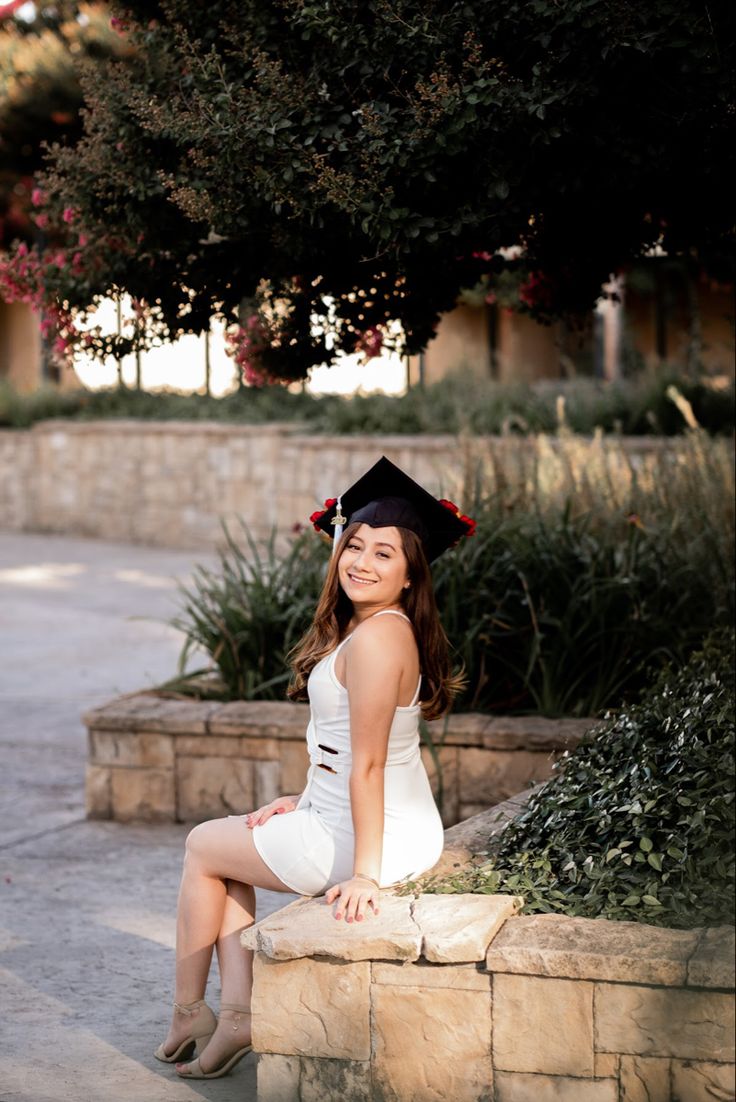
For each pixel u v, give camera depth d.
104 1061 3.68
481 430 13.64
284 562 6.69
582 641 5.98
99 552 15.66
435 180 3.74
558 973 2.95
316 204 3.89
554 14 3.53
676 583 6.25
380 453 14.13
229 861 3.49
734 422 12.68
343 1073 3.15
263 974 3.19
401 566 3.37
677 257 5.76
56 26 15.78
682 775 3.56
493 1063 3.04
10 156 16.55
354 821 3.25
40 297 4.95
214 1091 3.49
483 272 5.05
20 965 4.41
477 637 5.95
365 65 3.87
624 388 14.08
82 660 9.70
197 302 4.89
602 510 6.75
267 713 5.90
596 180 3.96
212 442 15.66
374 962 3.10
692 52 3.46
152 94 4.47
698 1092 2.88
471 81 3.75
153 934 4.69
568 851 3.50
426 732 5.48
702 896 3.16
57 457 17.20
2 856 5.57
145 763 5.97
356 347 5.18
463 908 3.19
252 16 4.20
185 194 4.03
